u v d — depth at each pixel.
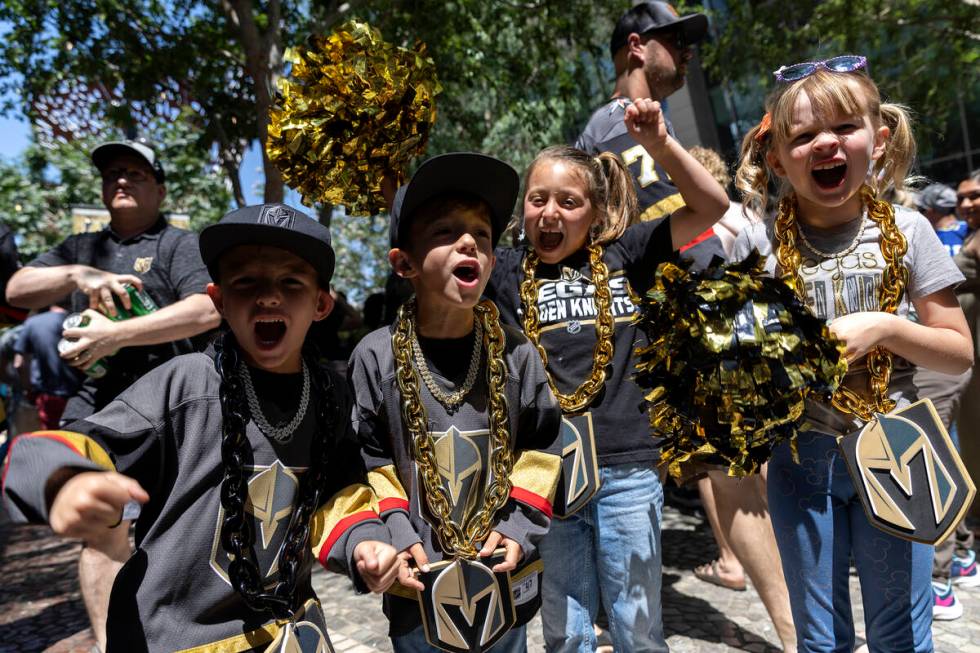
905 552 1.71
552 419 1.76
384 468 1.63
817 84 1.74
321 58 2.11
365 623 3.15
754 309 1.62
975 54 10.08
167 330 2.32
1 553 4.74
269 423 1.46
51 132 12.96
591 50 9.65
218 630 1.35
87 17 8.62
